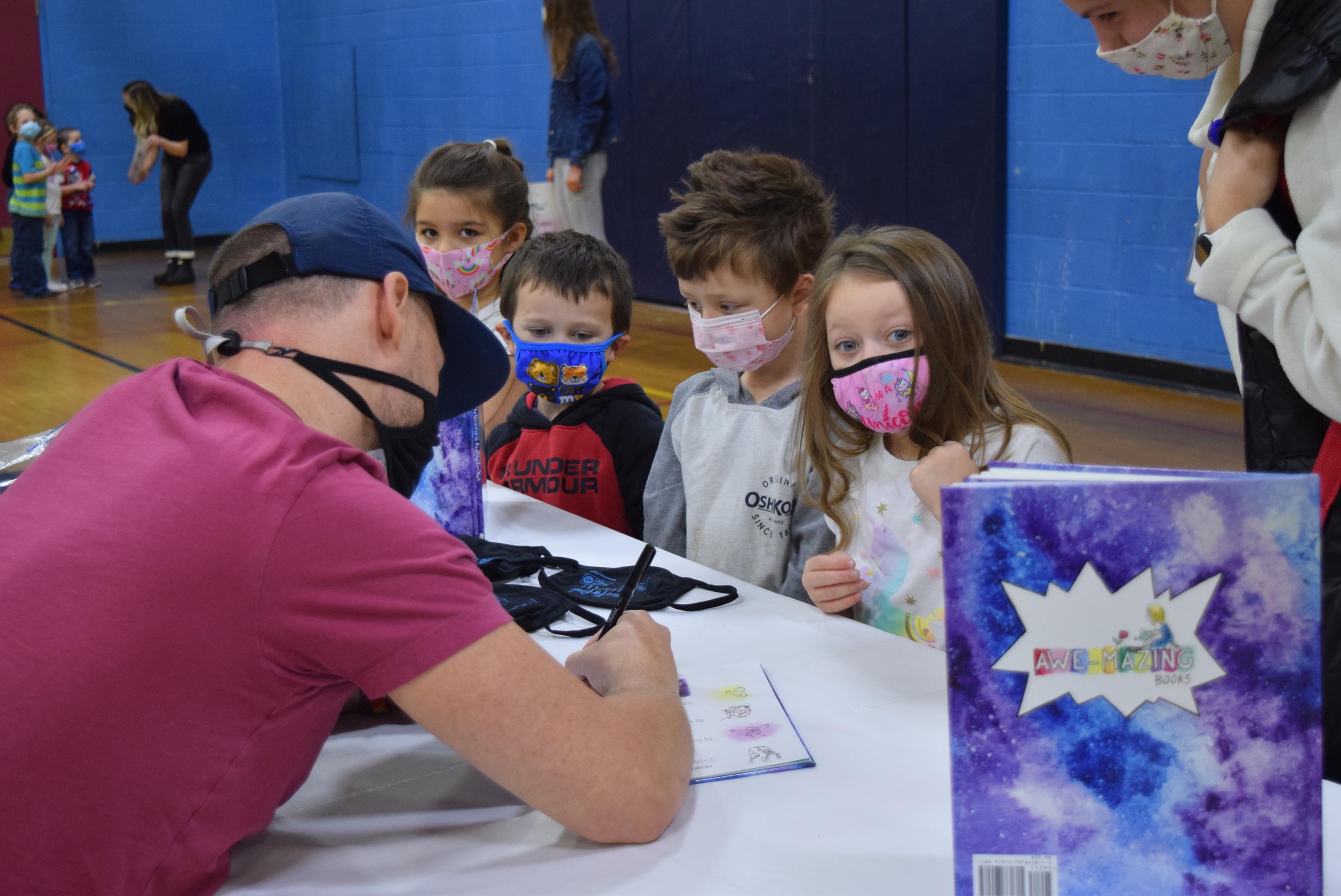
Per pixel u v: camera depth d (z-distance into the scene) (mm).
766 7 5801
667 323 6422
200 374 892
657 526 1762
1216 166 1168
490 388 1146
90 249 8367
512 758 836
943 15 5016
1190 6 1234
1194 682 715
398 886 853
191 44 10047
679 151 6527
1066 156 4777
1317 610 704
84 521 808
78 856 772
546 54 7262
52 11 9547
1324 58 1039
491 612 838
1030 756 725
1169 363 4602
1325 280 1041
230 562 783
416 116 8688
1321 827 721
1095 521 702
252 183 10562
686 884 832
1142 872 731
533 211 4316
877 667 1179
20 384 5250
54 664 767
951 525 709
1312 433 1152
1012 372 4969
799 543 1625
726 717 1068
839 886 820
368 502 815
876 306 1317
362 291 927
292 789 895
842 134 5609
